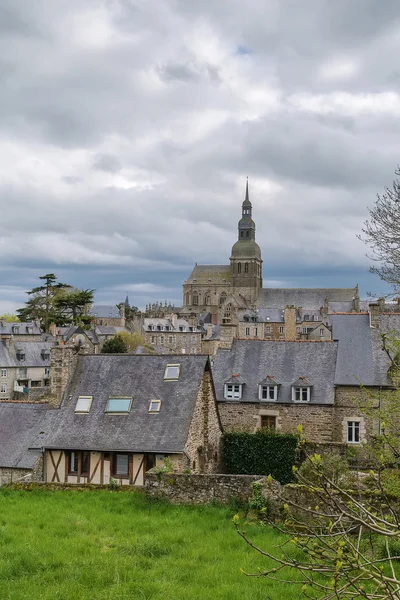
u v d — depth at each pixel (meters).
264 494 18.59
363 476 19.56
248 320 126.44
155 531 17.09
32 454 25.89
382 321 34.56
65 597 12.05
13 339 84.94
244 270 177.88
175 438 24.91
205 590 12.50
